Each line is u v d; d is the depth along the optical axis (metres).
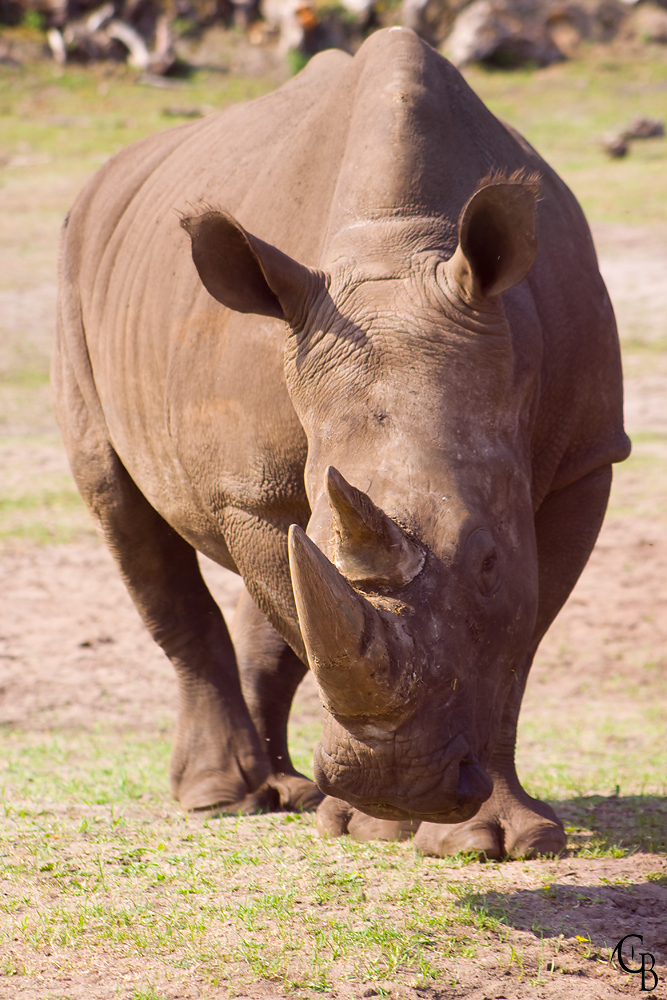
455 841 17.52
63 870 16.98
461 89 18.50
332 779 13.66
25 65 167.88
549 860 17.28
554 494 18.88
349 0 178.38
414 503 14.09
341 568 13.48
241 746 22.78
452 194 16.86
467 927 14.80
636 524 48.88
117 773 25.83
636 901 15.66
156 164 23.70
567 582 18.89
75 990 13.27
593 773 25.80
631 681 36.03
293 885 16.14
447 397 14.90
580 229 19.69
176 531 23.30
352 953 14.05
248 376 17.70
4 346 80.88
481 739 14.07
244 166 19.94
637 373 71.38
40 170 132.38
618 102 155.62
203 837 18.92
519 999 13.17
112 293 22.44
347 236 16.44
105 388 22.53
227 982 13.48
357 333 15.36
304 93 20.61
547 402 17.88
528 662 18.78
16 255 102.56
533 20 179.00
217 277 15.70
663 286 86.19
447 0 181.00
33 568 45.88
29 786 24.06
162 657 38.47
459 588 13.83
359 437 14.76
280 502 17.75
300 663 24.23
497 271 14.84
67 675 36.75
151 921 15.02
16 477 56.69
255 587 18.72
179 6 181.50
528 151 20.00
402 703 13.06
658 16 182.62
